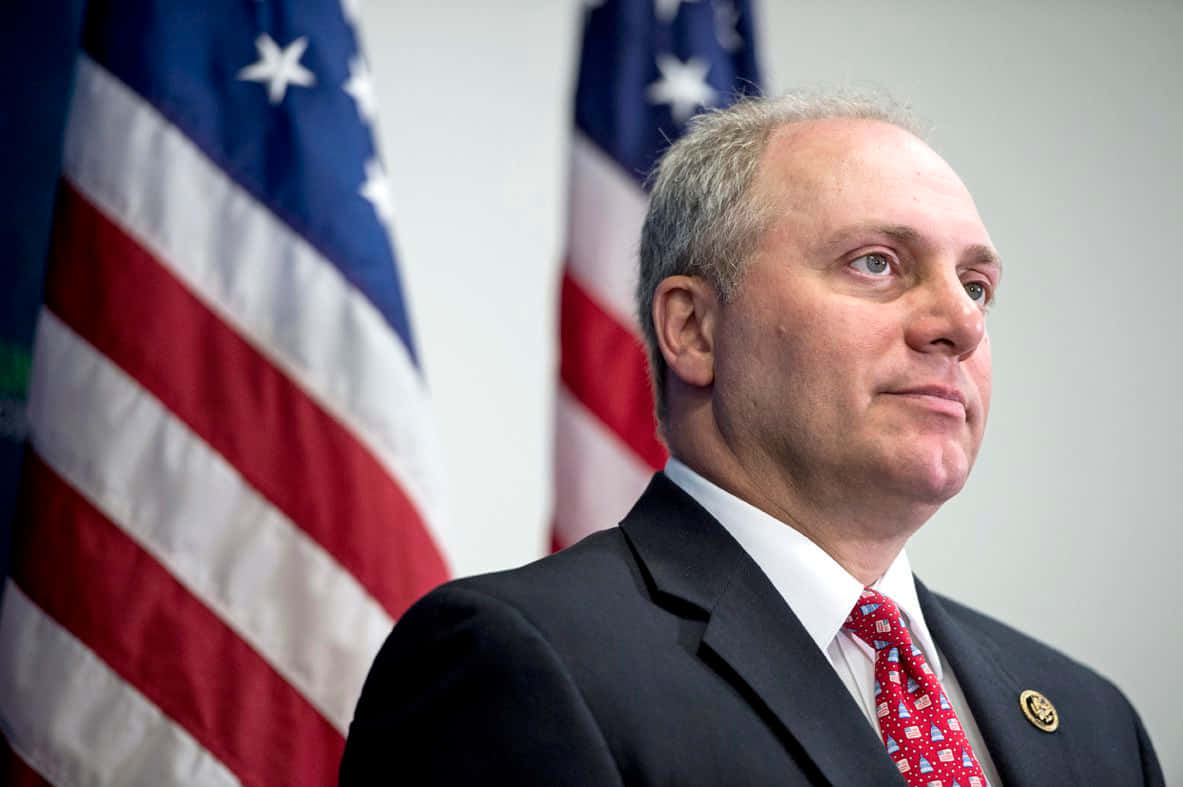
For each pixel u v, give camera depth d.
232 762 3.96
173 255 4.29
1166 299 7.71
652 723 2.54
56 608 4.01
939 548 7.23
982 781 2.77
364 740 2.74
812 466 2.93
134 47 4.42
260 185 4.43
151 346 4.20
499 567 6.73
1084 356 7.58
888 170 3.04
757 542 2.94
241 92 4.50
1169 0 7.96
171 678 3.99
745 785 2.52
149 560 4.07
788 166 3.11
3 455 4.91
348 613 4.13
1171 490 7.52
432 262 6.88
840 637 2.92
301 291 4.36
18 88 5.18
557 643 2.61
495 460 6.81
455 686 2.59
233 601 4.09
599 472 5.36
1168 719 7.29
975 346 2.90
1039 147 7.75
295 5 4.66
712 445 3.10
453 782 2.51
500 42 7.15
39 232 5.12
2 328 5.00
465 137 7.02
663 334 3.21
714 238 3.14
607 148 5.68
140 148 4.34
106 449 4.12
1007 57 7.82
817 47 7.59
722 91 5.84
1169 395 7.61
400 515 4.26
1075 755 3.08
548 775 2.45
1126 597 7.37
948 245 2.98
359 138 4.62
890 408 2.88
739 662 2.68
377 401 4.32
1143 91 7.90
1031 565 7.32
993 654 3.30
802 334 2.94
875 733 2.67
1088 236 7.71
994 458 7.38
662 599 2.82
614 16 5.84
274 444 4.22
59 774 3.90
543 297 7.02
